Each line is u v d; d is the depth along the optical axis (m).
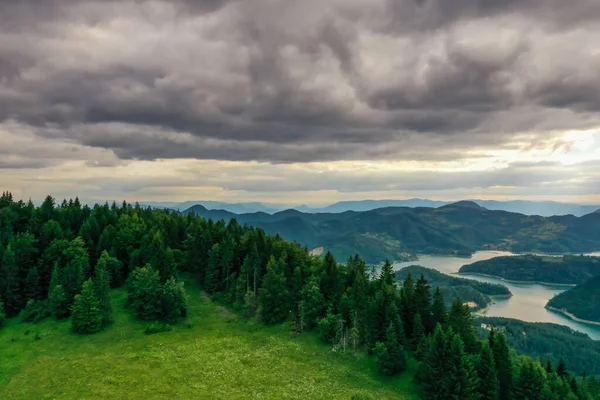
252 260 131.38
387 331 92.44
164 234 152.12
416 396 82.88
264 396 79.19
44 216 149.50
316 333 109.12
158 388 80.00
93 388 78.94
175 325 111.88
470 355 86.62
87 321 103.19
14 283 115.06
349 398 79.88
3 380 82.19
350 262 138.38
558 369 103.75
